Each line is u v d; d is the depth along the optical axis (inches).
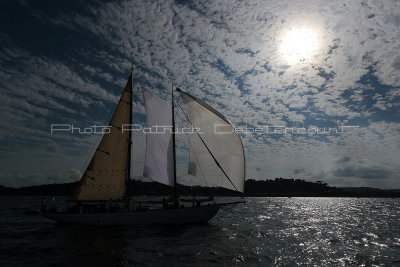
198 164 1221.7
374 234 1206.3
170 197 1234.6
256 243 920.9
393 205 4357.8
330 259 745.0
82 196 1152.2
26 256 714.8
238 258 721.0
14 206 2962.6
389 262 724.7
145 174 1170.0
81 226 1137.4
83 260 676.7
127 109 1244.5
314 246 910.4
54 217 1152.2
